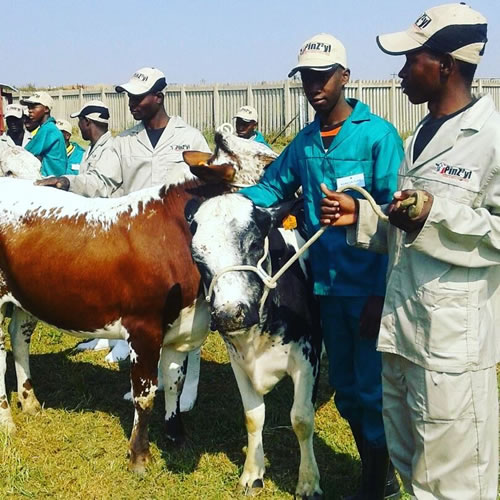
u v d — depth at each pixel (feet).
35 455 15.55
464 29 9.43
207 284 11.81
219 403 18.66
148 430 16.24
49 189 15.90
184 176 14.78
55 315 15.42
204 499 13.88
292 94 69.72
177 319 14.82
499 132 9.16
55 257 14.90
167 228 14.57
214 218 11.85
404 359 10.09
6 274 15.70
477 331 9.41
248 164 14.38
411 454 10.70
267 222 12.10
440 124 9.70
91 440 16.28
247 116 28.22
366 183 12.56
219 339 23.41
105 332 15.24
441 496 9.77
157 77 17.88
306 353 13.53
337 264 12.81
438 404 9.50
